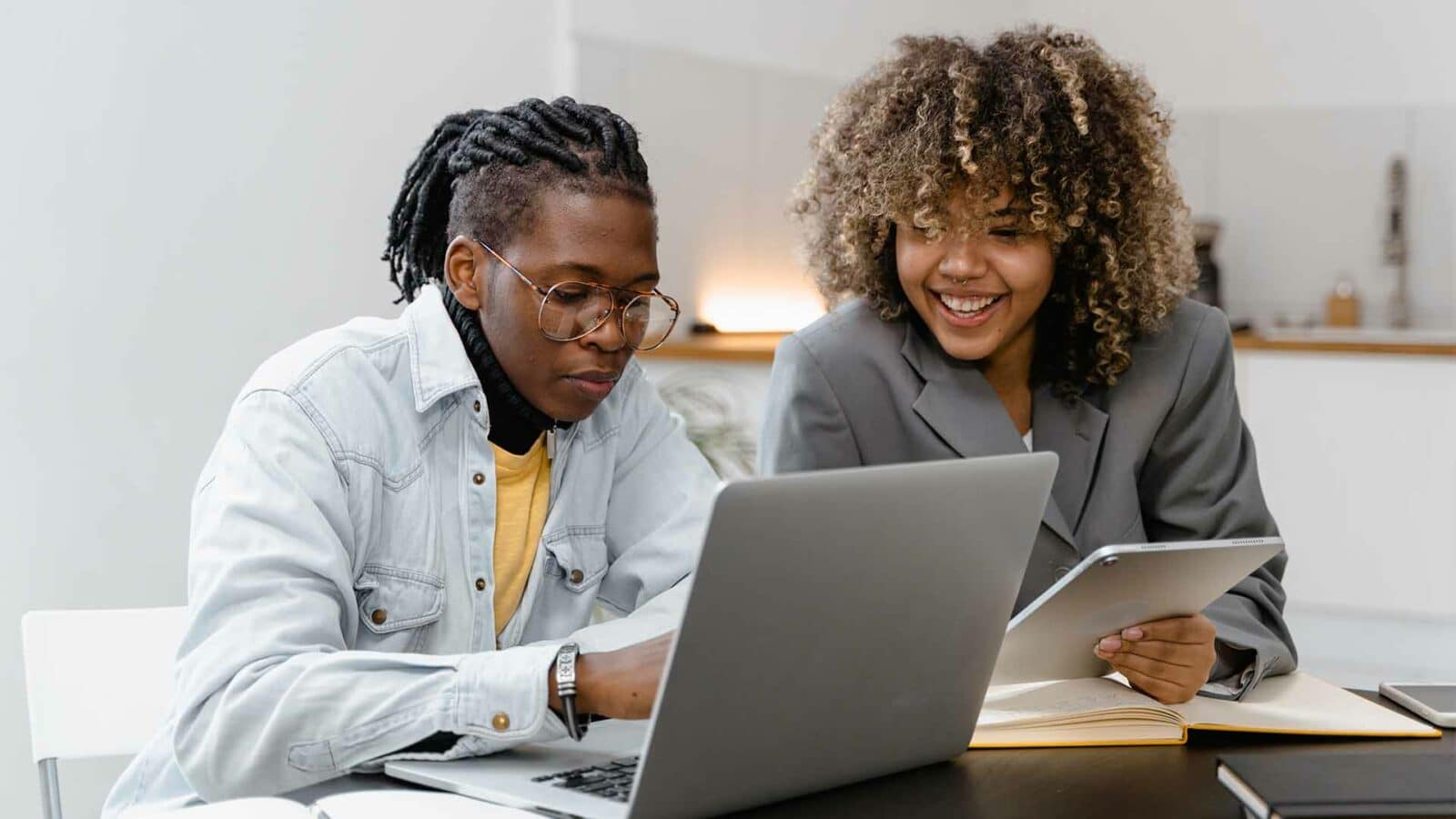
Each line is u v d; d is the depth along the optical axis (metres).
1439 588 4.20
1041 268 1.70
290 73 2.91
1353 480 4.30
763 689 1.06
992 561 1.17
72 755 1.62
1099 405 1.82
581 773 1.18
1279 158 5.43
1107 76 1.76
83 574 2.54
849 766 1.17
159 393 2.66
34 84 2.43
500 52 3.56
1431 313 5.22
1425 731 1.34
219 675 1.21
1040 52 1.74
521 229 1.38
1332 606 4.35
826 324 1.86
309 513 1.30
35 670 1.63
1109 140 1.73
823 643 1.08
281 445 1.33
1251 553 1.29
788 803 1.14
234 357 2.81
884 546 1.07
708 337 4.48
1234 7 5.46
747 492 0.97
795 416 1.83
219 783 1.22
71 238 2.50
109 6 2.55
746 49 4.62
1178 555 1.23
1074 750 1.30
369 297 3.12
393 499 1.42
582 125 1.42
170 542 2.70
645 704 1.16
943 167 1.65
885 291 1.84
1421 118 5.19
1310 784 1.02
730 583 0.99
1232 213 5.52
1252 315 5.51
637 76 4.16
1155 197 1.77
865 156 1.76
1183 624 1.37
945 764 1.25
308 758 1.19
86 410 2.54
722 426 3.75
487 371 1.45
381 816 1.03
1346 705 1.43
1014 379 1.84
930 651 1.16
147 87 2.62
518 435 1.50
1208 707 1.41
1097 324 1.76
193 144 2.71
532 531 1.54
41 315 2.46
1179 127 5.57
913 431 1.81
